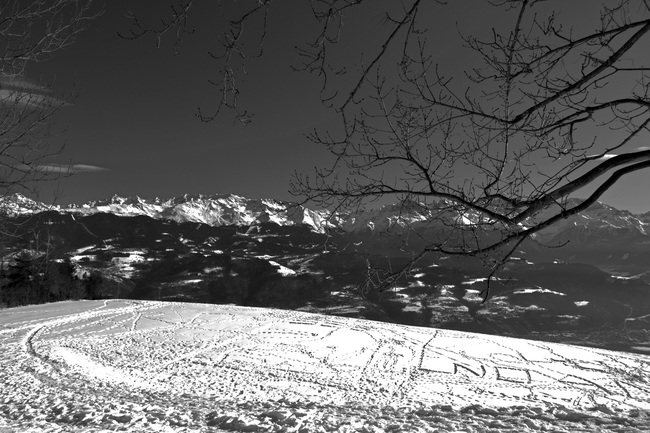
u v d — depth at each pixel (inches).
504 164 137.9
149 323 1772.9
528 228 124.7
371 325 1908.2
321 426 399.9
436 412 458.9
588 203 118.2
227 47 114.9
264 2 111.9
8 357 1141.1
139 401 650.8
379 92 136.0
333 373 1195.9
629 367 1401.3
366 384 1096.2
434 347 1563.7
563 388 1149.1
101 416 467.2
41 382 865.5
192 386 956.6
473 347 1588.3
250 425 414.0
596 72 122.6
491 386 1136.2
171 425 435.8
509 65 128.7
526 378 1240.2
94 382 897.5
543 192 132.8
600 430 305.1
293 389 999.0
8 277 2110.0
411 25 122.2
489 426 353.4
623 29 118.8
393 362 1350.9
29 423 437.1
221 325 1791.3
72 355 1211.2
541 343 1706.4
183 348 1403.8
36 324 1653.5
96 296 2751.0
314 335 1674.5
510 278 130.3
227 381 1045.2
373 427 381.1
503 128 133.0
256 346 1475.1
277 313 2092.8
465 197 138.6
